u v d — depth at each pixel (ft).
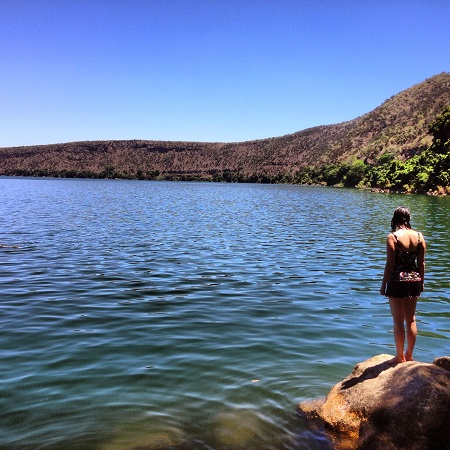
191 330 27.32
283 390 19.27
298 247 64.85
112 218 108.68
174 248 62.44
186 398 18.51
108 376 20.52
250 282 41.47
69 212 124.47
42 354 23.16
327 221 108.17
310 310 32.14
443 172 289.33
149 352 23.57
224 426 16.44
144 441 15.43
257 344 24.86
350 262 52.70
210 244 66.85
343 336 26.37
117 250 59.82
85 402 18.06
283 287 39.52
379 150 575.38
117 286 39.32
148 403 18.04
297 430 16.29
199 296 36.04
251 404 18.07
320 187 484.74
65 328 27.55
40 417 16.87
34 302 33.71
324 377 20.57
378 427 15.11
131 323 28.68
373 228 92.32
